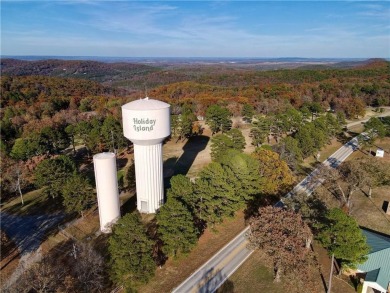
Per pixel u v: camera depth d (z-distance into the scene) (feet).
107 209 145.18
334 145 286.25
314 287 105.40
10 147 255.09
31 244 143.64
